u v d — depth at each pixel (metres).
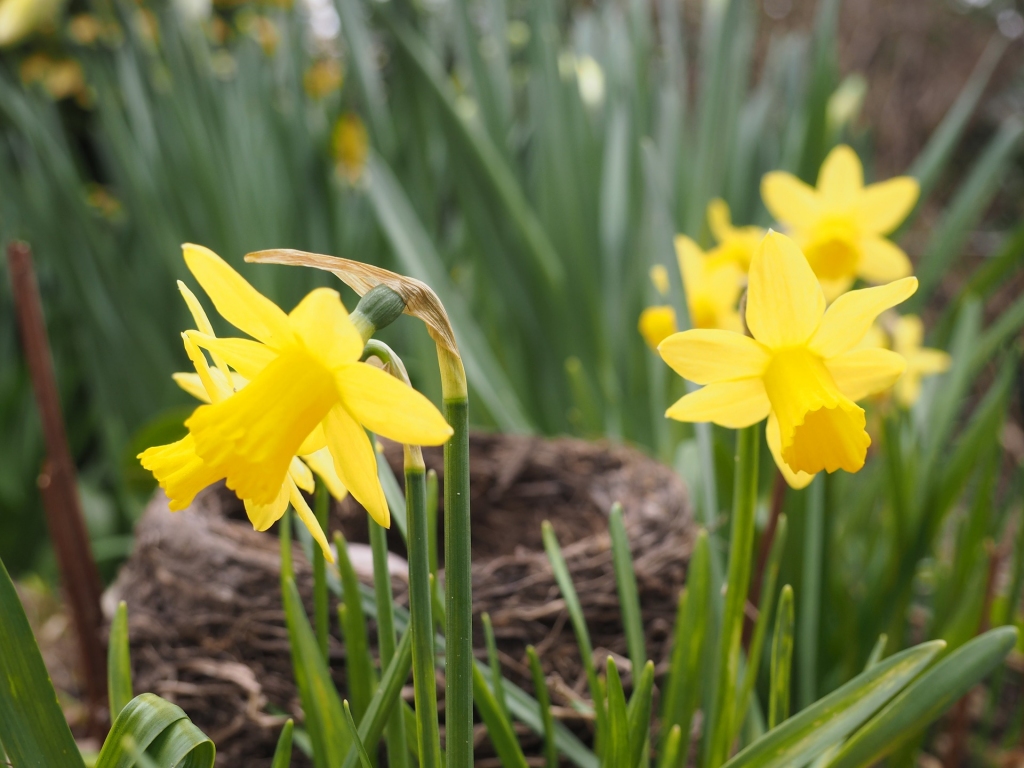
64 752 0.25
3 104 0.85
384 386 0.22
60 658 0.70
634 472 0.53
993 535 0.57
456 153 0.79
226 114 0.91
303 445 0.25
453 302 0.77
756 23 1.84
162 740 0.25
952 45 1.79
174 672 0.41
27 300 0.47
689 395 0.27
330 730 0.30
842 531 0.57
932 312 1.54
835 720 0.29
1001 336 0.62
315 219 0.94
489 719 0.32
